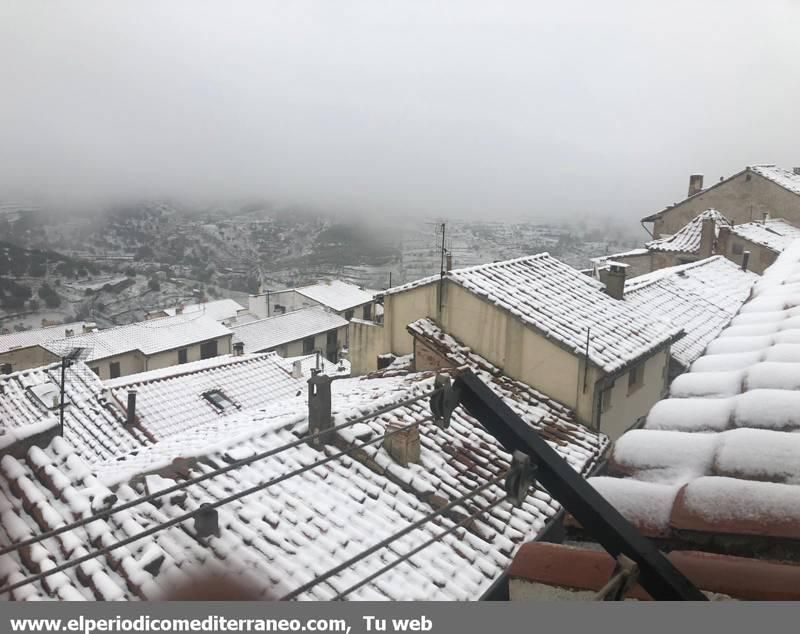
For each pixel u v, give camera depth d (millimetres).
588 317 15898
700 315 21703
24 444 6672
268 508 9055
